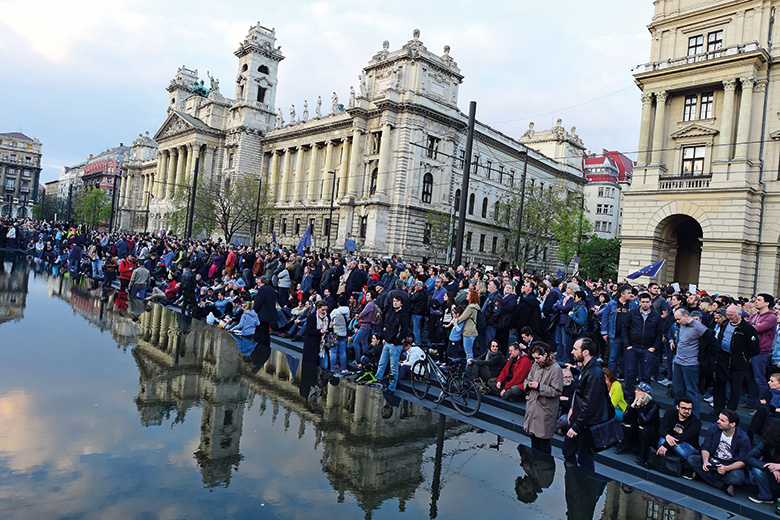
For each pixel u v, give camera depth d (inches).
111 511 244.1
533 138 3348.9
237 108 3159.5
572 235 2377.0
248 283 973.2
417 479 323.9
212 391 456.4
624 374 514.3
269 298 686.5
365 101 2354.8
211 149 3275.1
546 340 603.5
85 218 4753.9
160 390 439.8
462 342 549.3
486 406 494.6
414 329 641.0
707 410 490.9
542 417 370.0
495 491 318.0
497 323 579.8
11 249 1739.7
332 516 263.1
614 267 2741.1
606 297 600.4
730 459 351.9
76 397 398.0
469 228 2532.0
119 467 291.3
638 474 382.3
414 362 536.4
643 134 1476.4
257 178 2738.7
